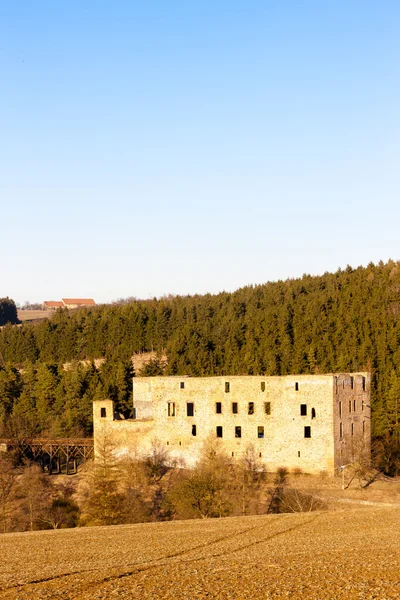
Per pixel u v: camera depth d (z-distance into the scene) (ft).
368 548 199.31
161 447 387.55
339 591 154.10
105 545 225.35
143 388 433.48
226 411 374.43
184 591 160.66
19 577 180.55
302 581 164.14
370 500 317.42
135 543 226.79
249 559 192.24
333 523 247.50
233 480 343.87
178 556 202.49
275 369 546.67
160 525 262.67
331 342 593.42
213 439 375.04
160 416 389.60
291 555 194.90
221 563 188.65
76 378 531.50
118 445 394.32
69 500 345.51
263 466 364.38
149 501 337.72
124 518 309.22
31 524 314.14
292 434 360.69
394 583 157.99
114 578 176.04
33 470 378.32
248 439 368.48
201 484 319.06
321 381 356.79
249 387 370.73
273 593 155.33
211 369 577.84
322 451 354.95
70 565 194.39
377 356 542.16
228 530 244.63
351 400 370.94
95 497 319.88
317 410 357.00
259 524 254.06
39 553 215.51
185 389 385.50
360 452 360.89
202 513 311.68
